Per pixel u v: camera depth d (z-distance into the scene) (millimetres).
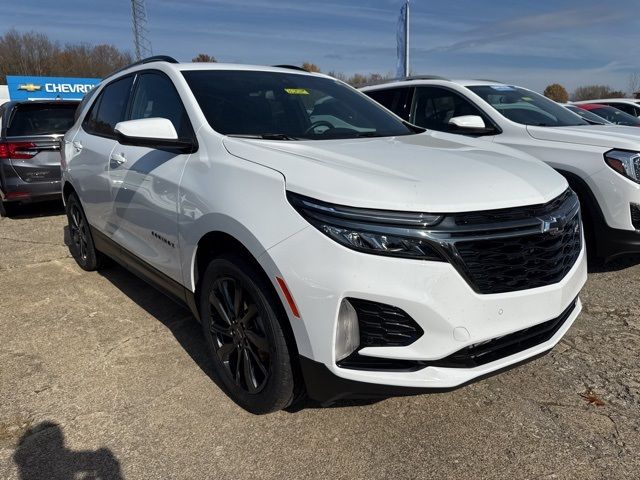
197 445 2428
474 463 2311
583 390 2863
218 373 2832
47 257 5293
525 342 2424
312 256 2121
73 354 3268
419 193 2172
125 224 3566
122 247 3715
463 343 2141
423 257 2078
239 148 2682
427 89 5945
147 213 3186
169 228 2951
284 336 2322
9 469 2273
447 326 2109
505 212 2236
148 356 3238
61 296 4227
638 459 2328
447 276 2090
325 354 2139
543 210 2361
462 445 2426
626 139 4266
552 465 2297
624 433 2504
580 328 3600
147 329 3613
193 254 2764
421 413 2664
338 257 2076
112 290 4348
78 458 2344
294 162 2414
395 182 2232
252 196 2389
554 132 4684
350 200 2117
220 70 3512
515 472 2256
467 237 2125
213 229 2537
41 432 2518
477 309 2145
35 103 7016
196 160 2826
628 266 4797
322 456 2355
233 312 2641
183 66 3459
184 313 3877
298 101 3469
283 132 3082
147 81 3656
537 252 2312
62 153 4812
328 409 2689
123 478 2230
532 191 2385
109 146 3799
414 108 6004
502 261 2207
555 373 3035
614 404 2736
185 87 3191
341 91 3939
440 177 2330
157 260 3191
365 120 3596
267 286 2357
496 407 2715
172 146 2885
